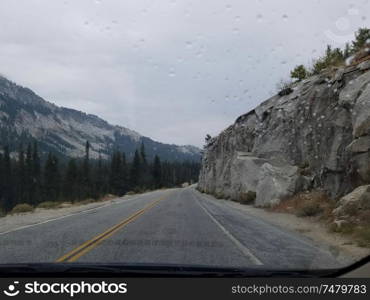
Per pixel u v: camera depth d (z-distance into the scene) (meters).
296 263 8.50
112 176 122.69
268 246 10.91
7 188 108.25
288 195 25.72
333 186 21.08
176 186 171.88
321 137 24.89
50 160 114.38
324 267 8.05
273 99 37.81
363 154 17.55
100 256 9.18
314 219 17.97
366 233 11.80
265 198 27.17
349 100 20.14
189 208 27.12
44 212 25.77
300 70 36.78
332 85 24.30
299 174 26.72
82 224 16.72
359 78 20.70
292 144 30.47
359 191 15.83
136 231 14.09
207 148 80.62
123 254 9.44
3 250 10.08
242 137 44.78
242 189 34.97
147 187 134.00
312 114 27.20
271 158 33.31
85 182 117.88
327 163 21.55
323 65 32.12
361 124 17.77
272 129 34.47
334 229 13.87
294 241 12.03
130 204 33.12
